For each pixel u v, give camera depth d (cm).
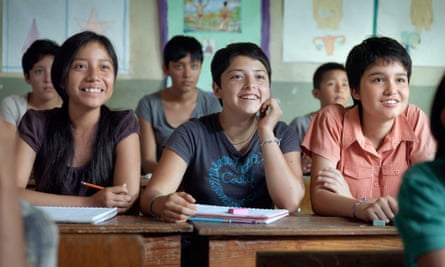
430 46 416
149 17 392
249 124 186
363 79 185
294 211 182
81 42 191
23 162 187
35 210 68
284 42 403
